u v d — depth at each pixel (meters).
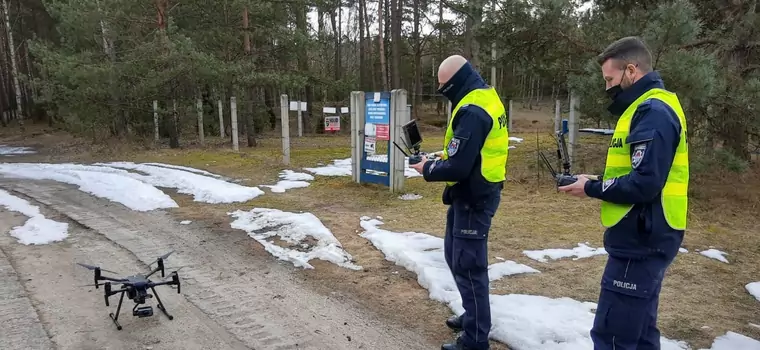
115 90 15.16
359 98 9.11
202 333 3.60
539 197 7.88
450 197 3.12
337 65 31.70
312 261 5.12
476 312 3.09
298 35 16.47
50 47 17.92
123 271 4.89
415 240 5.56
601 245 5.44
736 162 7.20
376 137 8.88
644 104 2.19
